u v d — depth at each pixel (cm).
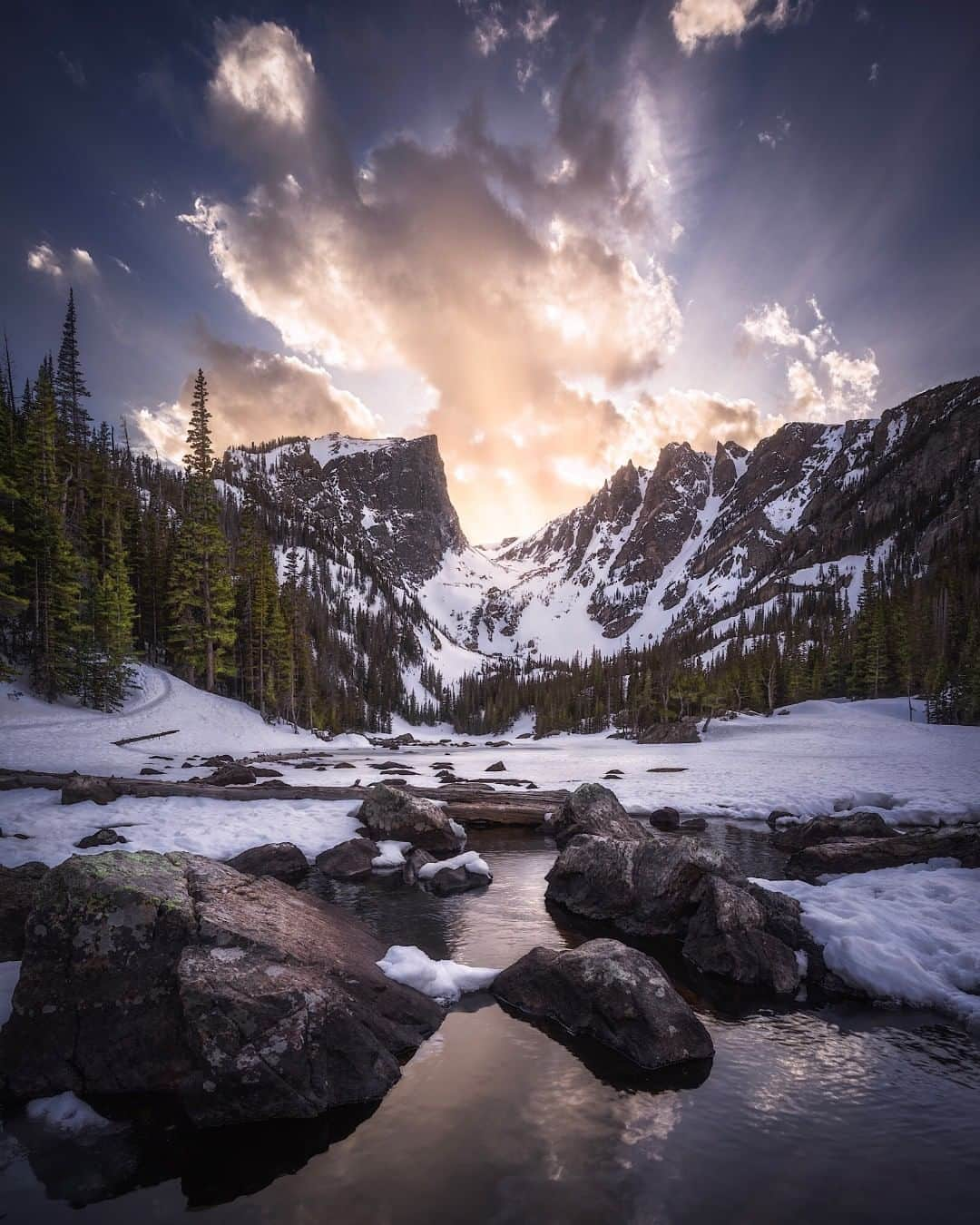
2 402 5959
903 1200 486
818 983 943
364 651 18438
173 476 13888
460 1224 456
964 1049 747
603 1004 757
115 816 1781
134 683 5047
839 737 6153
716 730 7756
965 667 7712
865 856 1473
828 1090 650
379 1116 596
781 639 17238
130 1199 491
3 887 953
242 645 6819
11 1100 614
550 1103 619
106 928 692
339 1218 465
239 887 875
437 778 3188
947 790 2603
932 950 973
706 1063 705
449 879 1437
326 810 2041
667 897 1156
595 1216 463
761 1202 480
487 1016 816
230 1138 565
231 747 4441
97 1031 648
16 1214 472
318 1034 648
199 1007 631
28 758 2997
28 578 4638
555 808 2198
